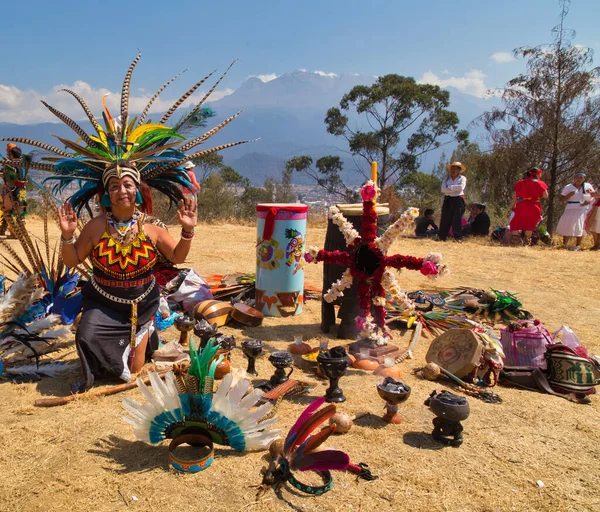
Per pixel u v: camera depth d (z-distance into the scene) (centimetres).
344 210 567
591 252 1259
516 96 1802
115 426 370
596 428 394
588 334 633
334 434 370
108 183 453
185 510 282
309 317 673
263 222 650
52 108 455
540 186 1342
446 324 619
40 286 543
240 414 321
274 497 295
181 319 506
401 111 2902
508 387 474
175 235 1342
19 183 1077
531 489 312
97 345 438
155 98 495
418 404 423
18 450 334
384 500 296
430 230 1552
